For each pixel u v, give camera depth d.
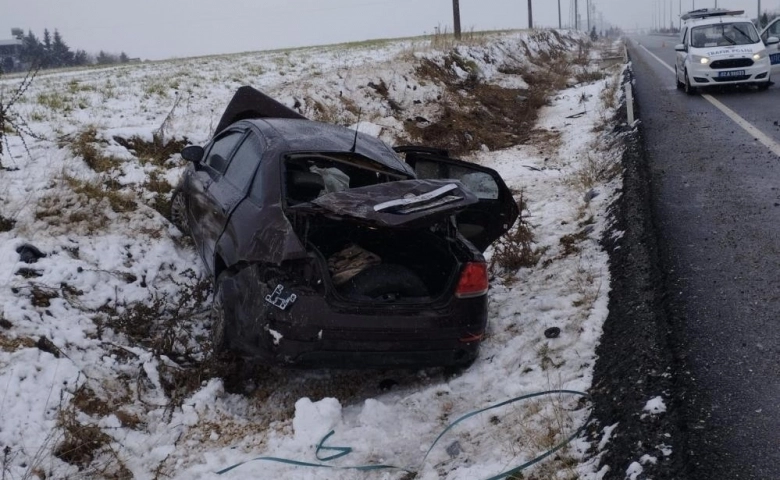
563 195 9.23
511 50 29.64
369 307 4.42
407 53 19.34
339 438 4.20
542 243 7.34
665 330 4.68
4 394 4.12
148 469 4.05
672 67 27.78
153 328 5.48
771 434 3.54
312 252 4.45
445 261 5.05
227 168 5.89
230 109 7.39
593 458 3.60
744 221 6.91
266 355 4.43
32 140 8.74
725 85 17.27
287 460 4.00
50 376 4.38
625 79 19.34
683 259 6.02
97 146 8.43
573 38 59.38
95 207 6.71
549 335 5.11
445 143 12.85
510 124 16.19
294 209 4.51
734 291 5.29
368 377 5.09
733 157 9.70
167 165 9.06
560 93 21.34
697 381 4.05
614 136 12.26
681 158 9.93
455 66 20.78
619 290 5.58
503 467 3.69
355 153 5.45
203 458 4.14
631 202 7.56
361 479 3.85
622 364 4.39
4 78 19.81
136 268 6.14
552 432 3.91
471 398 4.59
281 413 4.64
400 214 4.24
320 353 4.36
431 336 4.50
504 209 5.69
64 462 3.92
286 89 13.89
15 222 6.25
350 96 14.93
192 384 4.84
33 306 5.00
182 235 6.85
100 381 4.60
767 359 4.27
